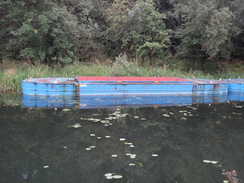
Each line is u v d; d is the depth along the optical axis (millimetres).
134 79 11266
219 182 3799
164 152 4898
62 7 13336
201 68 17312
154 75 13234
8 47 12117
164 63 16109
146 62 15969
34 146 4922
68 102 8992
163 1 18781
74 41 13602
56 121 6508
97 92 9984
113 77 10961
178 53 16719
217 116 7727
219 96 11719
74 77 11711
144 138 5586
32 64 12266
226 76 15562
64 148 4867
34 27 11766
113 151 4805
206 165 4391
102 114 7383
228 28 13703
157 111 8070
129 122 6695
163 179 3844
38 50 12602
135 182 3705
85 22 15094
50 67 12445
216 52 14117
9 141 5121
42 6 11898
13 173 3859
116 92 10227
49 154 4594
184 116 7555
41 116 6934
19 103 8445
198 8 13938
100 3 16922
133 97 10281
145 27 15648
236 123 7055
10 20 11984
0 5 11656
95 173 3949
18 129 5824
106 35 16375
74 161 4348
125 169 4121
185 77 13844
